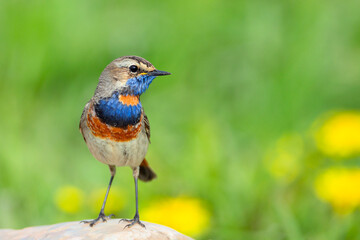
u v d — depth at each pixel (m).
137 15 16.50
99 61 15.84
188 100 15.20
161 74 9.55
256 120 14.66
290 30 16.09
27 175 12.96
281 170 12.33
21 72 15.59
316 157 12.60
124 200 12.08
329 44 15.65
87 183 12.98
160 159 13.20
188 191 12.34
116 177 12.82
